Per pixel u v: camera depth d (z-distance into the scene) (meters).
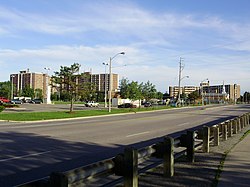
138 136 16.70
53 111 43.88
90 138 15.66
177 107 81.62
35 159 9.85
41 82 165.62
